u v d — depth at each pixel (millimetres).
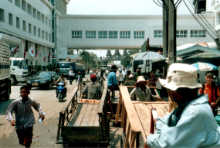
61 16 60062
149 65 20422
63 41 60281
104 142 5922
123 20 58812
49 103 13836
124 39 59031
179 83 1933
